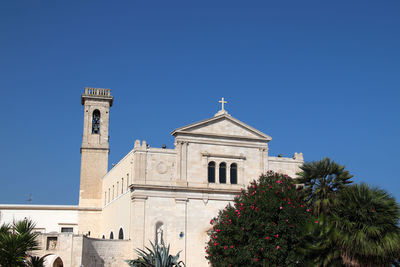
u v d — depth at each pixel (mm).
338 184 45781
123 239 69062
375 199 39938
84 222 92562
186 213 68812
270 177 49875
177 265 48688
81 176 93812
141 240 66375
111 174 86688
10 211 92062
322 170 46406
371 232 38844
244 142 73750
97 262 66125
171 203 68625
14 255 41344
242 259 44719
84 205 93062
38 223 92250
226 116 73188
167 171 69312
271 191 47062
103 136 95875
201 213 69375
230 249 45688
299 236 43688
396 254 39281
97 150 95250
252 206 46188
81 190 93438
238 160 72812
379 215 39406
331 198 44094
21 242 42062
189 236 68250
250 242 45344
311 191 47000
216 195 70438
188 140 70938
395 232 39312
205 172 70688
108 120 96875
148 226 67062
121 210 76000
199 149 71250
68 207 93688
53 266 77062
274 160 75125
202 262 67938
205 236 68812
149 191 67938
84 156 94562
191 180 69938
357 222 40219
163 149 69812
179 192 69000
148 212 67438
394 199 40531
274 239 44500
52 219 92875
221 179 71875
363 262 39562
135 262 48750
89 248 66188
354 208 40281
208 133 71750
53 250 63750
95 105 96875
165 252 48188
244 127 74000
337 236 40219
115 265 66812
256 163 73812
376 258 38906
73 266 63688
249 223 45500
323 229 41812
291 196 46438
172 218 68188
